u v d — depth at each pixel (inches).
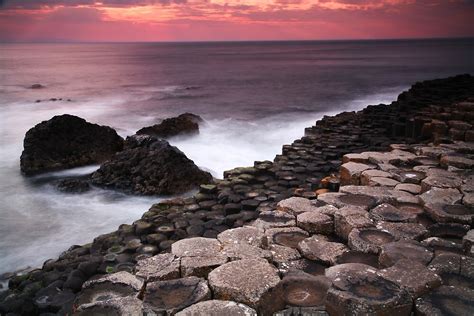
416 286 160.9
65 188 569.0
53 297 265.9
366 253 202.4
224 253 197.3
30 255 397.7
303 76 2755.9
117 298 165.5
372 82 2263.8
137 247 317.7
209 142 860.6
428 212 246.4
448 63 3782.0
